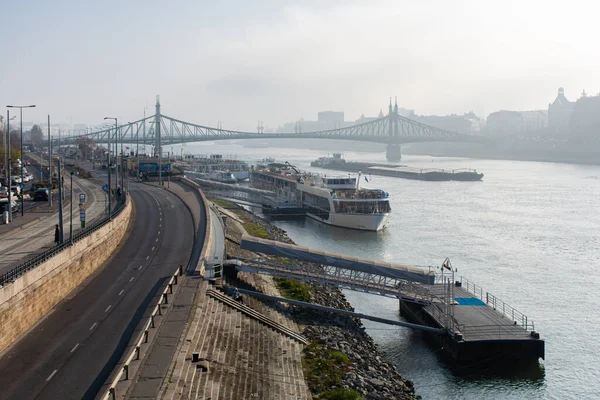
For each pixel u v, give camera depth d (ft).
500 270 327.06
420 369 196.24
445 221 503.20
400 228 470.80
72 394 120.16
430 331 218.18
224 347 161.68
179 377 127.75
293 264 279.90
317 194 538.88
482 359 198.18
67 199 412.57
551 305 264.72
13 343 148.87
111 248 257.14
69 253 195.62
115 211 310.04
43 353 142.00
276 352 175.32
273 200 629.92
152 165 630.74
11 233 268.21
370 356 197.47
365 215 469.16
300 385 158.92
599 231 446.19
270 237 415.23
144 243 277.23
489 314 223.51
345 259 246.68
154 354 138.92
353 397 155.84
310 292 258.78
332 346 196.85
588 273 320.50
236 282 239.91
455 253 371.15
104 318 167.63
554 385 188.24
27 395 119.75
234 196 645.10
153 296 188.96
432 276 233.35
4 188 402.93
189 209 386.93
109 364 135.03
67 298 189.16
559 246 391.24
